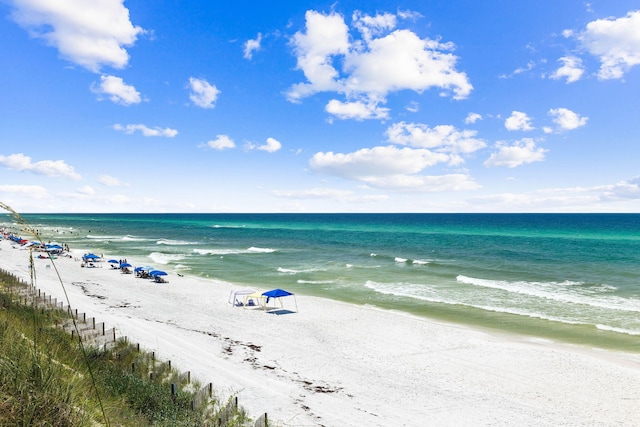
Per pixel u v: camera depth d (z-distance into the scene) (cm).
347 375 1784
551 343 2238
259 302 3162
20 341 632
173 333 2197
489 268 4722
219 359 1847
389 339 2308
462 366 1930
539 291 3488
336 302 3203
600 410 1501
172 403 961
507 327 2531
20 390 505
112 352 1369
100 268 4628
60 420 504
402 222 19700
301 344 2195
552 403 1555
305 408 1393
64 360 831
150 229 13912
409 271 4619
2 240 7506
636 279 3969
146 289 3553
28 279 3306
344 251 6738
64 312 1775
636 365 1914
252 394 1465
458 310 2933
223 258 5850
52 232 11225
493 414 1455
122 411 772
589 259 5372
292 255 6219
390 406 1484
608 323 2558
